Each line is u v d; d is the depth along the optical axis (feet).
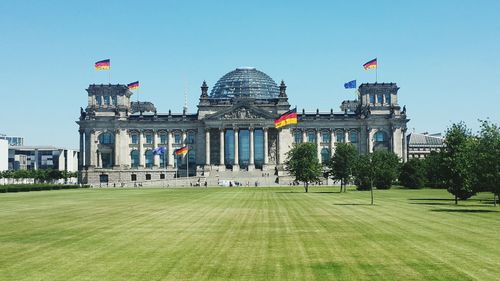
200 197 394.11
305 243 149.89
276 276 108.88
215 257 129.29
